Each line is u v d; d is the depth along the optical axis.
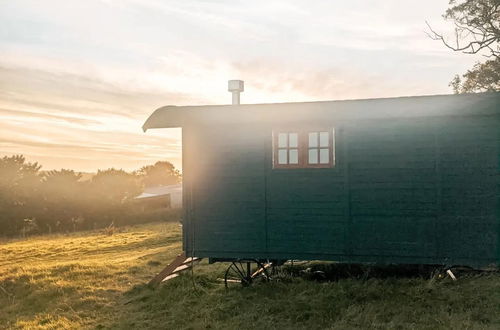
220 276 12.48
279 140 10.61
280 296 10.07
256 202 10.65
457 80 32.97
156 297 10.97
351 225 10.05
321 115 10.05
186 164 11.15
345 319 8.40
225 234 10.83
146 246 21.64
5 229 36.53
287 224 10.44
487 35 31.61
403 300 9.09
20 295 11.92
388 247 9.81
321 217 10.23
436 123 9.59
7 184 38.81
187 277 12.17
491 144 9.26
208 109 10.72
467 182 9.38
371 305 8.96
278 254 10.46
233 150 10.84
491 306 8.21
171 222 37.16
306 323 8.53
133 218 39.97
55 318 10.02
